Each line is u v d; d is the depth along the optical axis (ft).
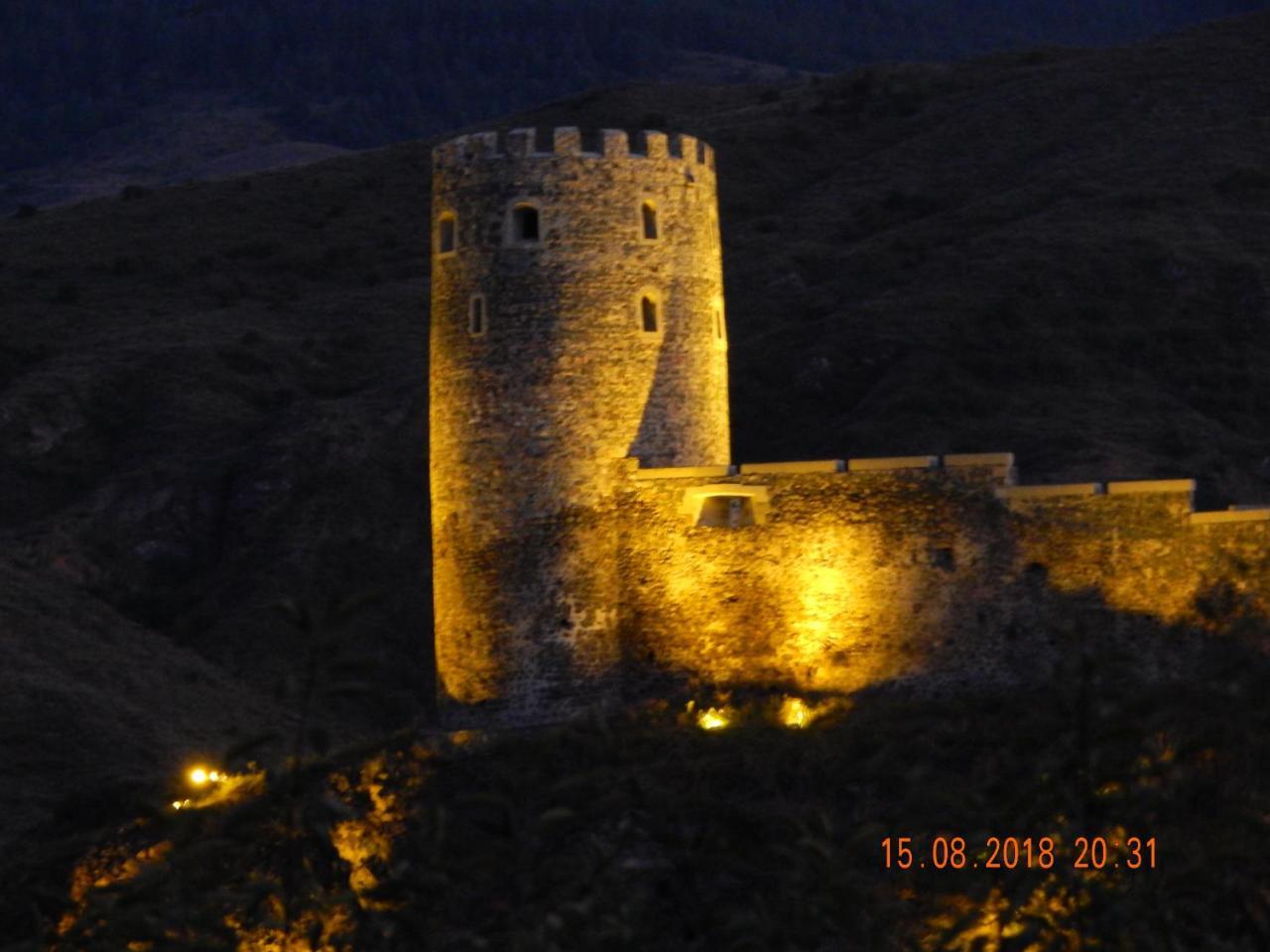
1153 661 158.92
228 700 273.75
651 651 172.86
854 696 165.99
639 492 174.19
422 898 110.63
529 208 177.47
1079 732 102.27
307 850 123.34
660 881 123.13
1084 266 382.01
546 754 153.38
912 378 347.77
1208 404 338.75
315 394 399.44
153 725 253.85
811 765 149.28
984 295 376.07
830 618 167.84
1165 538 160.15
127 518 346.13
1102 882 102.94
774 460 340.59
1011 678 162.61
